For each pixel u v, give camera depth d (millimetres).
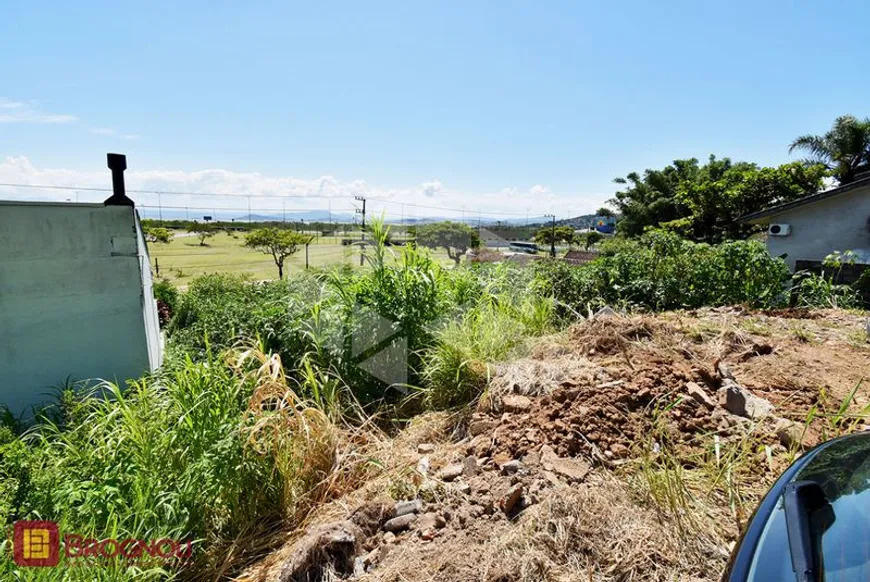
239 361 3307
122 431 2830
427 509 2348
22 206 4188
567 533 1875
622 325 4113
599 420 2691
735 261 6637
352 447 3330
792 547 1151
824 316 5355
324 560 2008
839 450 1556
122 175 4539
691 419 2691
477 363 3795
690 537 1829
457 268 5758
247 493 2691
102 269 4520
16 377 4301
